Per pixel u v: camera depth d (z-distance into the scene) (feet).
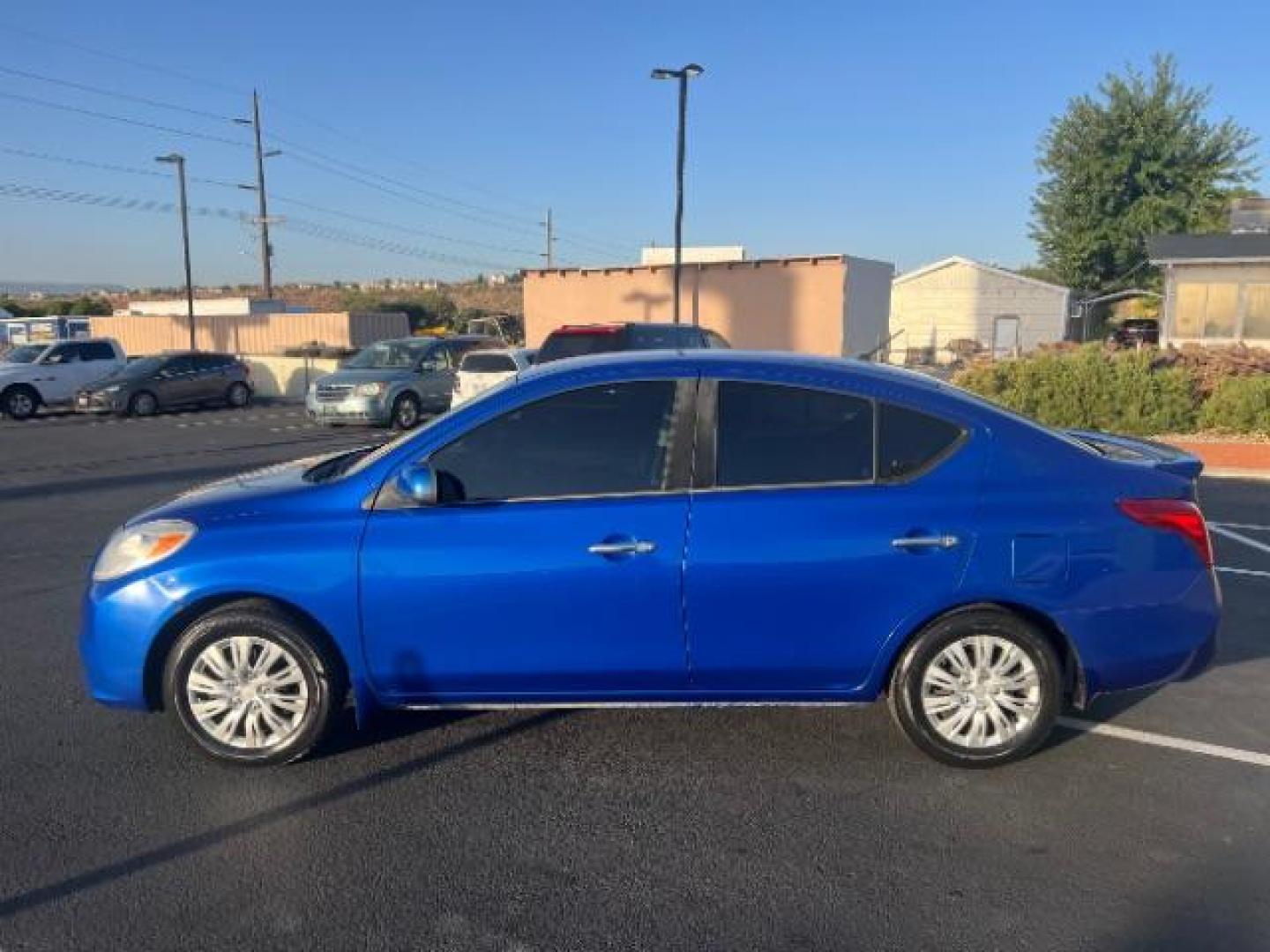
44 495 38.17
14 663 18.03
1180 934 9.96
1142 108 144.05
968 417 13.33
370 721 15.23
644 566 12.76
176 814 12.40
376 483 13.24
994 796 12.82
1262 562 25.35
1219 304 83.10
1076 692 13.44
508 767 13.71
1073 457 13.34
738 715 15.44
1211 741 14.53
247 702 13.39
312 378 98.37
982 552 12.84
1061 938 9.92
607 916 10.30
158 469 45.80
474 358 55.36
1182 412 45.52
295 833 11.96
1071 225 148.97
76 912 10.36
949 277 137.28
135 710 13.69
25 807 12.62
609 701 13.35
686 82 81.05
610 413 13.26
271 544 12.99
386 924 10.18
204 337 147.13
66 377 78.89
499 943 9.86
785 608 12.84
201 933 10.00
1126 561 13.07
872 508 12.85
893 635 12.98
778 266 93.50
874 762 13.83
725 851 11.54
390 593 12.92
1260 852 11.48
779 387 13.32
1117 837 11.84
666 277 99.76
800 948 9.77
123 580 13.21
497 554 12.84
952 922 10.18
